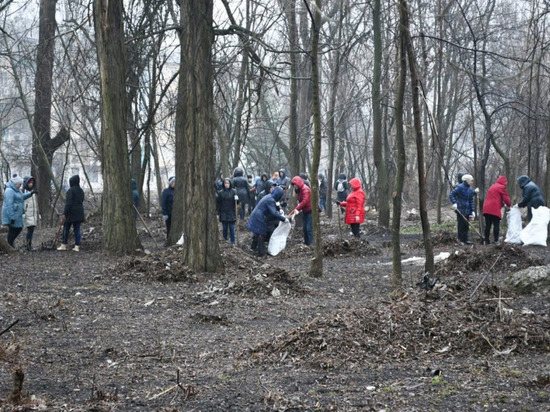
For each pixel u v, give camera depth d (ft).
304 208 67.72
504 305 28.94
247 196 99.09
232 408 18.92
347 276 49.70
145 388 21.22
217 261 48.80
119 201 60.90
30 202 68.18
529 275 37.32
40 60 97.45
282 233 64.23
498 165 144.77
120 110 60.95
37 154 108.06
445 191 138.62
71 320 33.01
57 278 47.34
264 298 39.45
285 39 91.30
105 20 60.03
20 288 43.04
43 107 105.81
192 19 47.62
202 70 47.98
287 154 114.83
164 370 23.71
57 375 22.95
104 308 36.22
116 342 28.37
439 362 23.30
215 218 48.91
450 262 49.47
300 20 103.14
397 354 24.00
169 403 19.51
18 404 19.11
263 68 59.82
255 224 63.26
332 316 26.43
